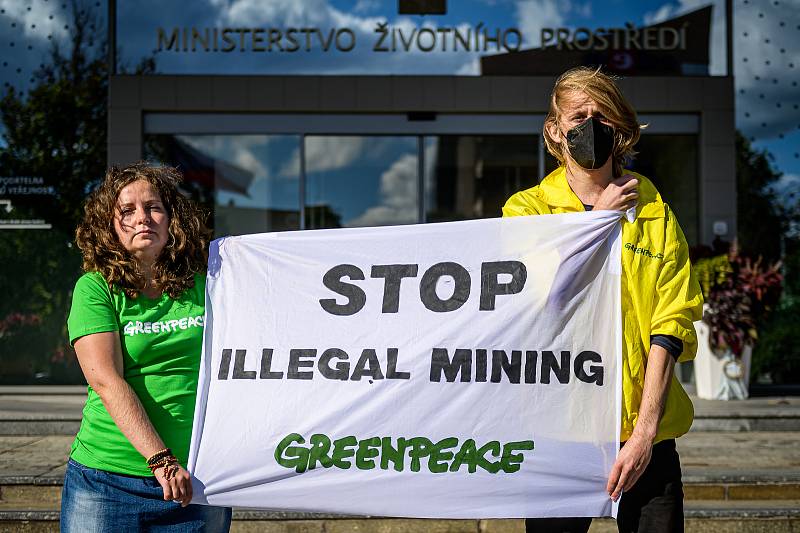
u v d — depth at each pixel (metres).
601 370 2.46
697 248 6.97
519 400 2.48
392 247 2.65
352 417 2.52
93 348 2.29
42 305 7.45
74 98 7.51
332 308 2.62
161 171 2.51
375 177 7.72
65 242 7.47
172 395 2.42
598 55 7.53
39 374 7.44
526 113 7.62
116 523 2.31
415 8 7.50
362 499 2.50
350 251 2.66
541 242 2.54
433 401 2.51
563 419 2.46
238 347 2.59
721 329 6.64
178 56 7.50
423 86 7.52
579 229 2.50
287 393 2.55
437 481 2.48
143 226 2.37
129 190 2.39
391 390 2.53
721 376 6.73
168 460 2.25
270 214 7.70
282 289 2.65
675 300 2.40
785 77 7.55
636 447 2.27
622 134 2.42
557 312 2.49
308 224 7.71
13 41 7.49
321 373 2.56
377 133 7.67
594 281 2.48
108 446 2.33
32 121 7.49
